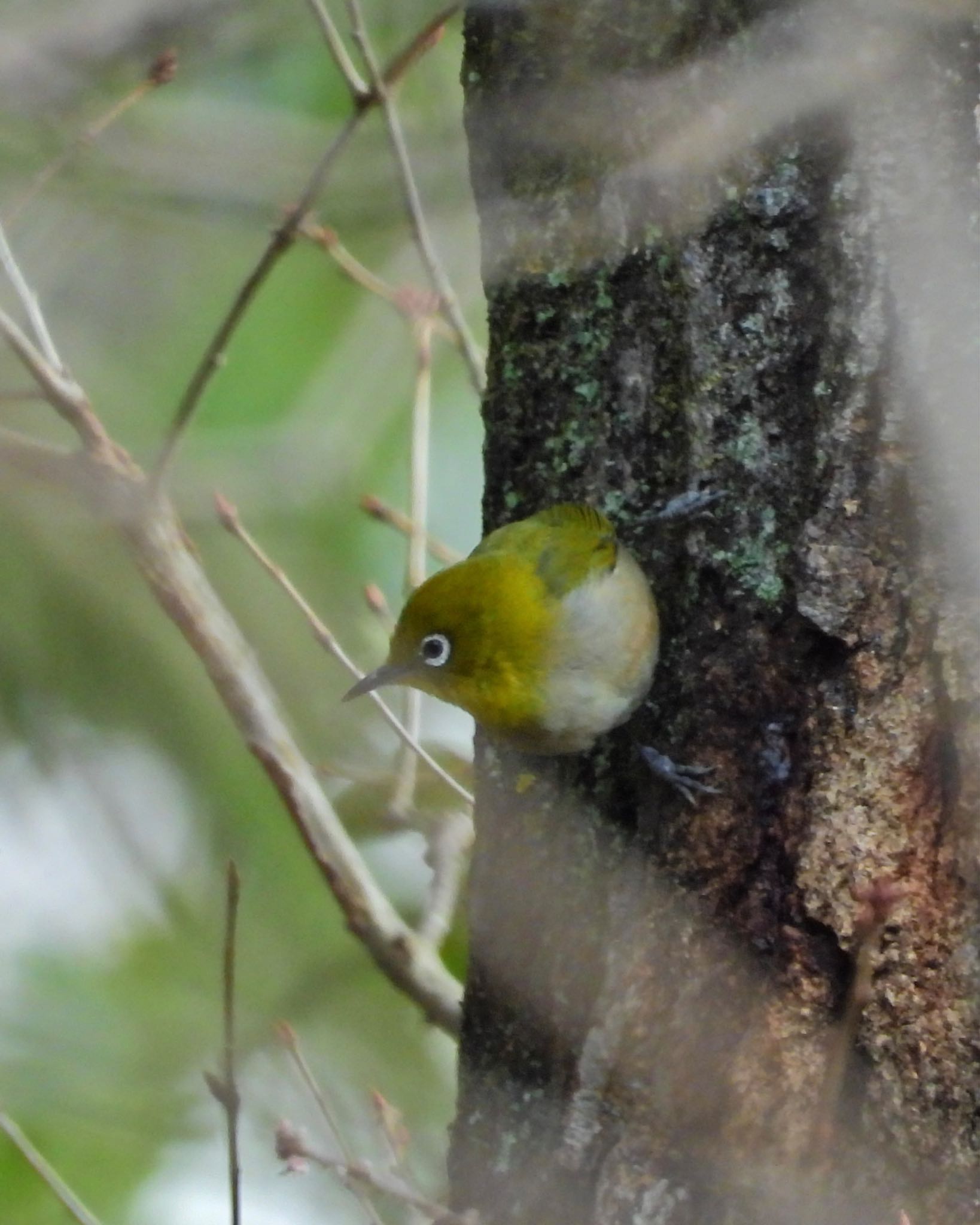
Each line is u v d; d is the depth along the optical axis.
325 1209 13.16
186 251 16.33
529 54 9.23
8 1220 13.06
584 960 8.73
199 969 14.14
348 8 8.99
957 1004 7.49
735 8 8.52
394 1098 13.01
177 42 13.18
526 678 9.07
